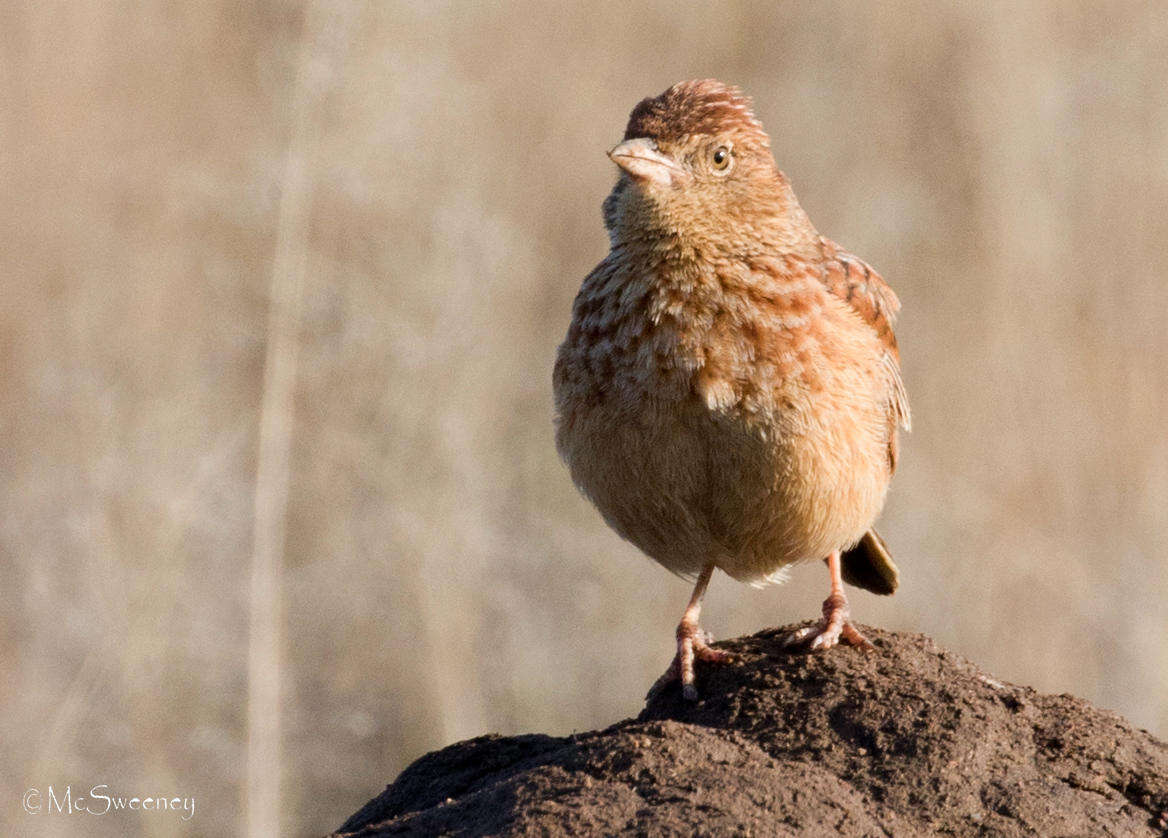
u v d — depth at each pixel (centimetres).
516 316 1568
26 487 1212
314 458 1260
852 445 812
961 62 2078
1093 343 1744
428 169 1362
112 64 1719
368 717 1262
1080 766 675
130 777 1159
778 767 655
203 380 1277
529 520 1420
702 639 788
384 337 1253
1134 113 1906
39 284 1451
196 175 1287
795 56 2238
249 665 1164
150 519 1195
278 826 1169
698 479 812
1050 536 1569
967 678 734
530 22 2120
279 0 1251
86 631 1173
